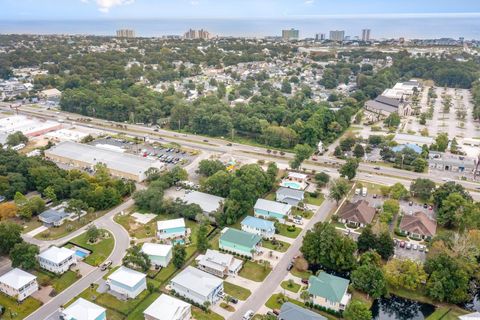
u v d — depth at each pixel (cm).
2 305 8912
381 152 18325
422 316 9106
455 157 17825
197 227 12362
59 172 14850
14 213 12462
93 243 11400
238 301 9119
